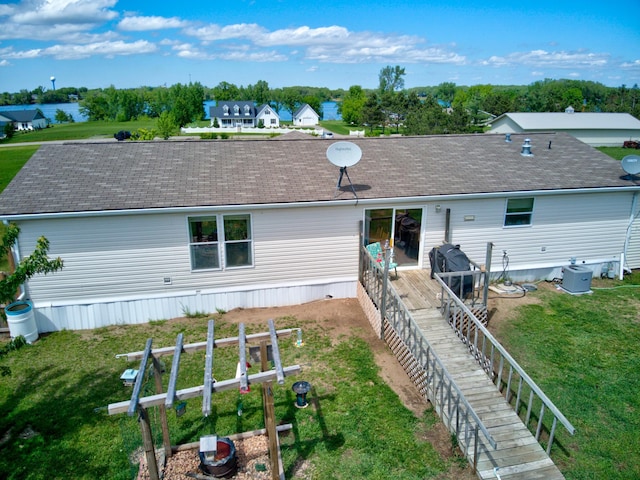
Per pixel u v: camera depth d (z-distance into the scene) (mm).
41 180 11930
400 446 7609
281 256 12477
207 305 12414
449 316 10602
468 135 17156
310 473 7059
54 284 11438
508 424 7820
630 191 14031
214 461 6664
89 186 11797
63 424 8156
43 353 10578
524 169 14344
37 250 7559
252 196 11844
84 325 11820
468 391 8508
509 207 13430
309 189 12391
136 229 11438
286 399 8852
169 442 7258
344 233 12664
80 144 14125
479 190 12844
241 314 12398
